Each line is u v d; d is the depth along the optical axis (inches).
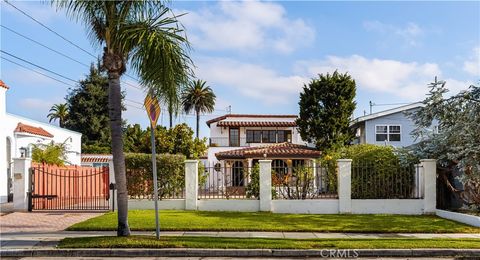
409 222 557.3
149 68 391.9
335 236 474.9
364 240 434.6
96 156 1663.4
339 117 1294.3
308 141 1343.5
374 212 637.9
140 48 387.2
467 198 613.9
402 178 665.0
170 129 1362.0
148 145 1354.6
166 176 674.2
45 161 844.0
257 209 646.5
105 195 775.7
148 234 466.6
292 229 504.4
